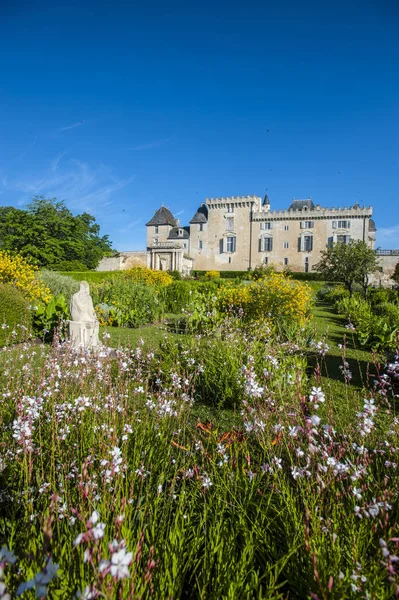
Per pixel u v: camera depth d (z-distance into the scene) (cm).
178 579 159
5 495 219
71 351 428
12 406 327
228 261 6162
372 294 2347
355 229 5541
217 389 491
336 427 323
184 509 220
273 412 311
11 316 828
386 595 142
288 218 5853
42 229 3956
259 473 250
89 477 199
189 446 288
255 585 158
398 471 231
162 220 6600
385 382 321
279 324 962
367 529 182
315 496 202
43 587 82
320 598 142
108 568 98
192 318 1037
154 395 414
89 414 302
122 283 1539
